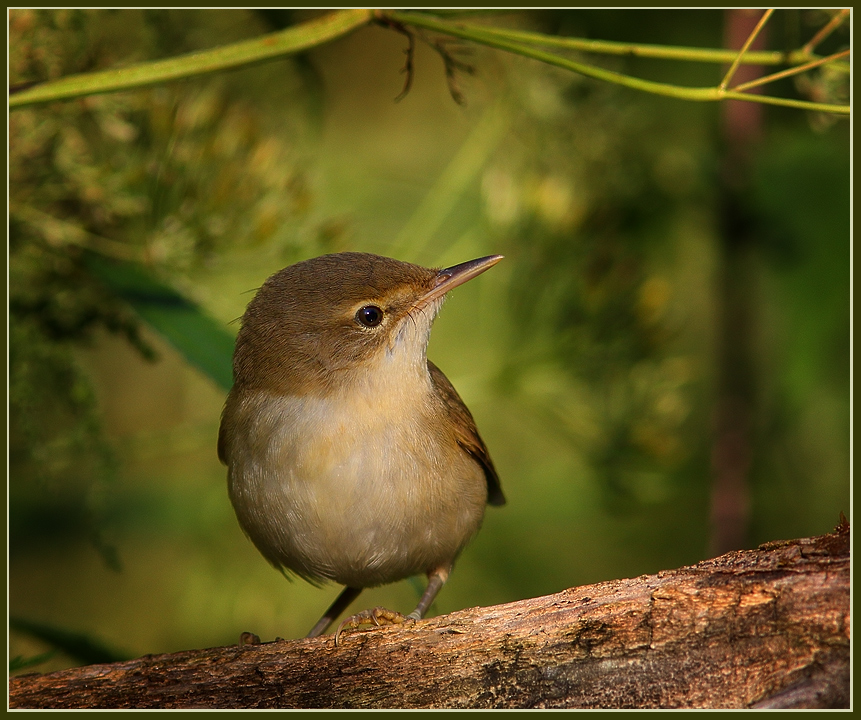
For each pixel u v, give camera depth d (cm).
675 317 1034
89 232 880
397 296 771
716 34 1062
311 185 928
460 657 592
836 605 536
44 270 883
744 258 1042
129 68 648
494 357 976
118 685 606
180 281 873
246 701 600
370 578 796
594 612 584
